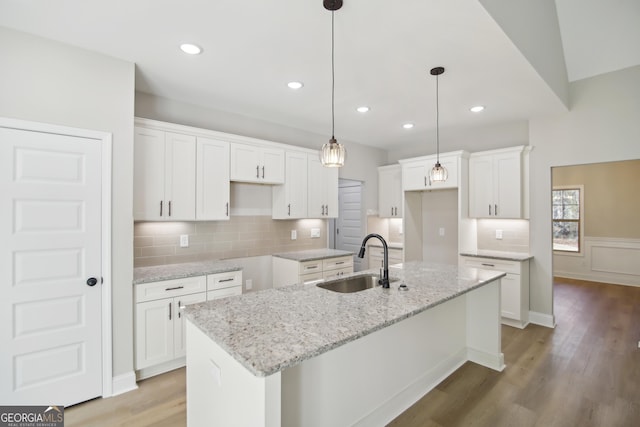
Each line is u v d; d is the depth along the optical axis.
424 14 1.80
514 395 2.37
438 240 5.00
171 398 2.30
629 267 5.66
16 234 1.98
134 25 1.93
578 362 2.86
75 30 1.99
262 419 1.11
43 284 2.07
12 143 1.96
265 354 1.17
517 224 4.09
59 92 2.11
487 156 4.12
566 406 2.22
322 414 1.73
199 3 1.72
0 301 1.93
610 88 3.33
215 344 1.43
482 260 3.95
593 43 3.16
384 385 2.09
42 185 2.06
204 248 3.42
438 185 4.36
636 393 2.36
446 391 2.43
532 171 3.87
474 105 3.36
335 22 1.89
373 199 5.39
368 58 2.33
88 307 2.23
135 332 2.46
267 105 3.36
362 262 5.36
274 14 1.81
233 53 2.28
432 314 2.49
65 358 2.15
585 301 4.75
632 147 3.21
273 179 3.68
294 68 2.50
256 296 1.95
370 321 1.51
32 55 2.03
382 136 4.69
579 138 3.52
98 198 2.26
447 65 2.44
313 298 1.91
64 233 2.13
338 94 3.05
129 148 2.39
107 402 2.24
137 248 2.97
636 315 4.11
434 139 4.86
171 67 2.49
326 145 2.11
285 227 4.14
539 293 3.84
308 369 1.65
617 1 2.79
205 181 3.12
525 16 2.33
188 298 2.73
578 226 6.21
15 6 1.74
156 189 2.81
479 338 2.86
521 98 3.15
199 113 3.37
